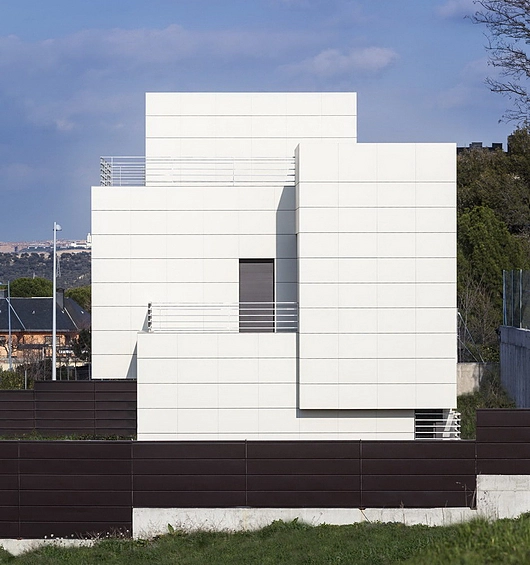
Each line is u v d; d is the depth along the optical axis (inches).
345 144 810.2
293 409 812.6
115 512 656.4
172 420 808.9
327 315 806.5
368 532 621.6
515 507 659.4
